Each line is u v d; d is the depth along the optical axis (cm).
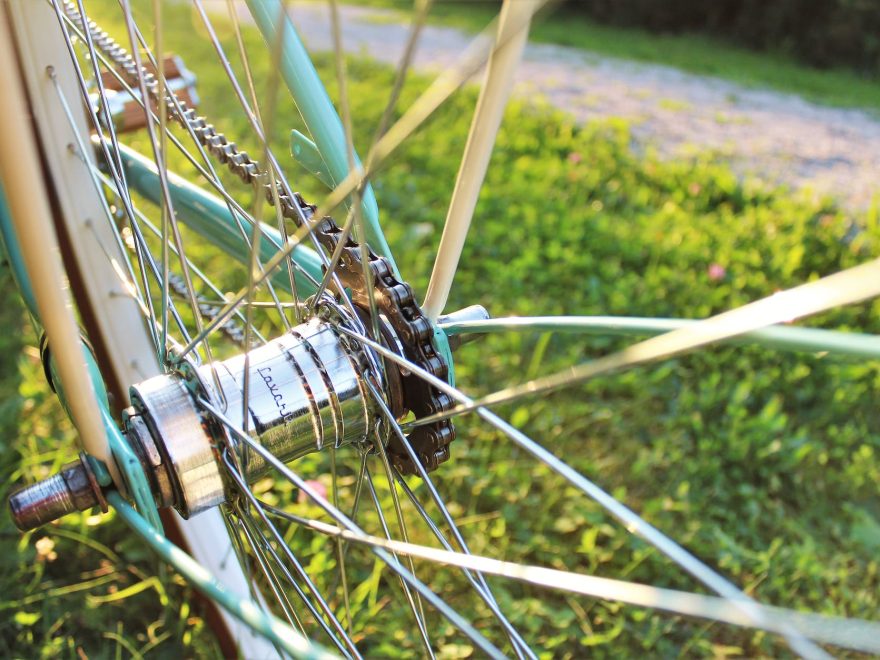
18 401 81
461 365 96
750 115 208
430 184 139
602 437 90
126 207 38
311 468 78
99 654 64
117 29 164
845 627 19
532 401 91
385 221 123
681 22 328
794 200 150
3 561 68
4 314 96
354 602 67
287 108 157
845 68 278
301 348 32
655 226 129
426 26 295
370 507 75
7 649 63
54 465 76
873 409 98
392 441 34
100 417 29
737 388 94
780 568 75
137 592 68
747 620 20
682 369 99
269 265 28
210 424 30
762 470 86
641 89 228
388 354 31
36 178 24
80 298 53
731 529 80
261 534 33
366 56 221
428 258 116
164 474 30
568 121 181
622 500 81
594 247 123
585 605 72
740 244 128
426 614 68
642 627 70
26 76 46
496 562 25
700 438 89
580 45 282
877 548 80
